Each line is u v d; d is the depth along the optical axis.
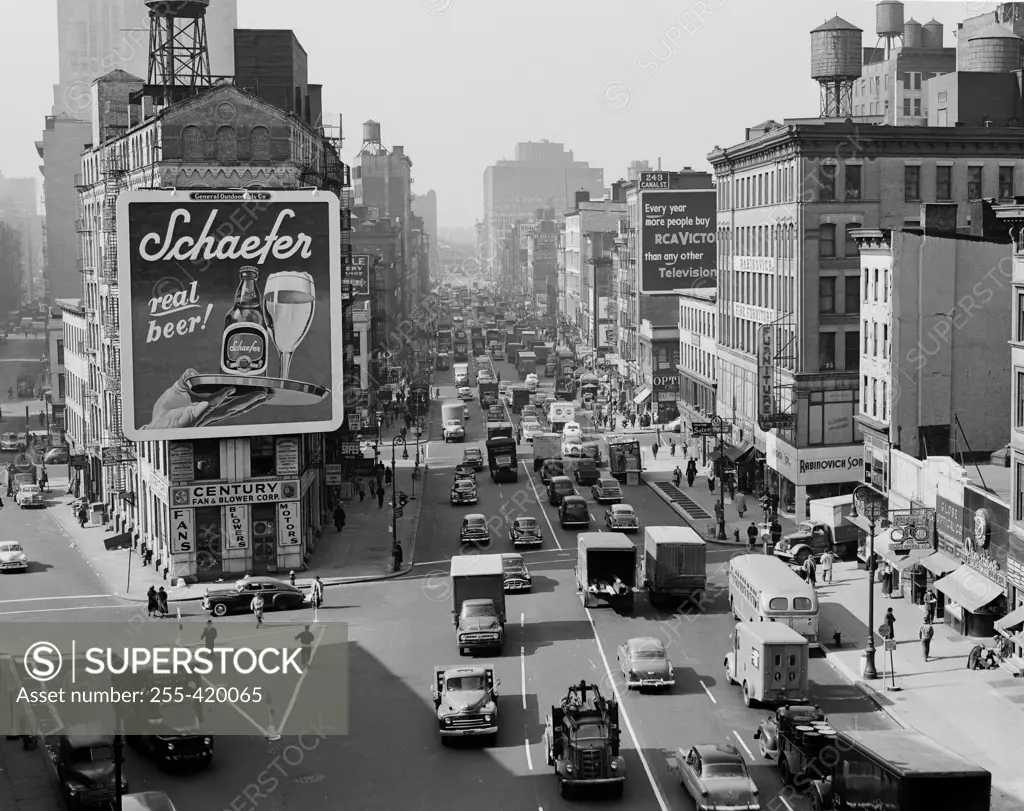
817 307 87.56
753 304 100.88
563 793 38.72
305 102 98.56
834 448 84.69
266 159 75.31
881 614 60.97
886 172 88.50
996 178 89.94
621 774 38.56
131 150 84.06
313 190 72.94
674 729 44.94
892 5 170.50
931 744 35.38
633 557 62.59
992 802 37.62
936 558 60.88
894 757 33.81
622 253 171.25
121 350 70.81
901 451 70.38
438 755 43.00
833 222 88.00
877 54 178.75
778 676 46.00
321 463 85.94
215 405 71.81
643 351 149.00
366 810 38.22
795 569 67.44
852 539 74.00
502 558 65.31
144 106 81.75
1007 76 96.88
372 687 50.84
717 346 113.88
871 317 75.06
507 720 46.41
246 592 64.12
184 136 74.62
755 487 95.00
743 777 37.16
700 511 89.31
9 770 42.81
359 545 80.62
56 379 151.25
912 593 63.50
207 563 72.88
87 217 102.25
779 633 46.91
